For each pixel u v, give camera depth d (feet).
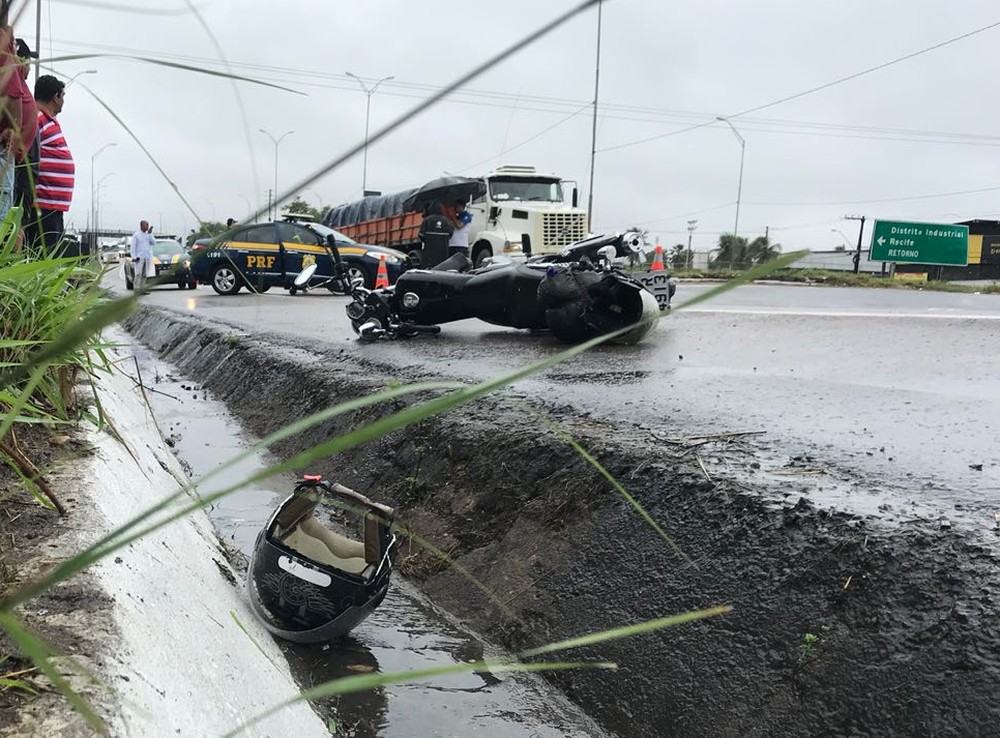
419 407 1.86
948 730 5.40
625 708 7.30
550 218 61.62
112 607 5.05
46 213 14.14
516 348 21.90
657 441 10.23
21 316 7.29
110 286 8.33
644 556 8.24
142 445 11.71
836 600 6.55
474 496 11.10
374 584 8.17
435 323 25.03
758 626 6.87
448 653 8.66
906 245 127.65
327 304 45.11
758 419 11.83
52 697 4.00
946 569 6.24
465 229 40.93
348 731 7.13
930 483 8.34
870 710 5.84
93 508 6.59
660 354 20.11
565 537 9.26
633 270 23.82
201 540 9.38
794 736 6.09
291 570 7.89
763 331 25.04
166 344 34.40
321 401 17.24
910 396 13.82
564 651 8.14
